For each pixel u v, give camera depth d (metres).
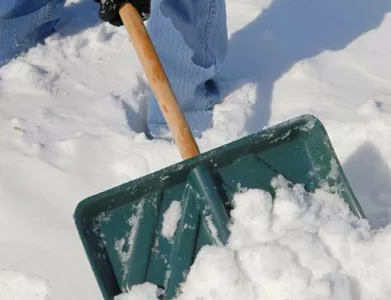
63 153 2.01
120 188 1.54
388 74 2.28
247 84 2.26
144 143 2.03
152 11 1.99
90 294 1.65
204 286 1.44
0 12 2.32
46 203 1.86
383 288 1.41
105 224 1.55
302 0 2.62
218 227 1.54
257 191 1.57
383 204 1.82
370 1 2.60
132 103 2.23
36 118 2.14
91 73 2.36
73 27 2.59
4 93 2.26
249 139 1.61
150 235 1.57
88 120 2.13
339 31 2.48
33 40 2.47
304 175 1.64
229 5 2.64
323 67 2.32
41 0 2.38
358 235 1.45
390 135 1.96
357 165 1.93
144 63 1.73
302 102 2.18
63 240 1.77
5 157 1.99
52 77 2.34
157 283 1.52
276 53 2.39
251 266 1.43
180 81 2.09
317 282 1.38
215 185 1.58
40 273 1.70
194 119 2.14
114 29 2.58
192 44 2.03
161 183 1.59
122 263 1.54
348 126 2.00
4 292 1.70
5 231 1.80
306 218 1.53
